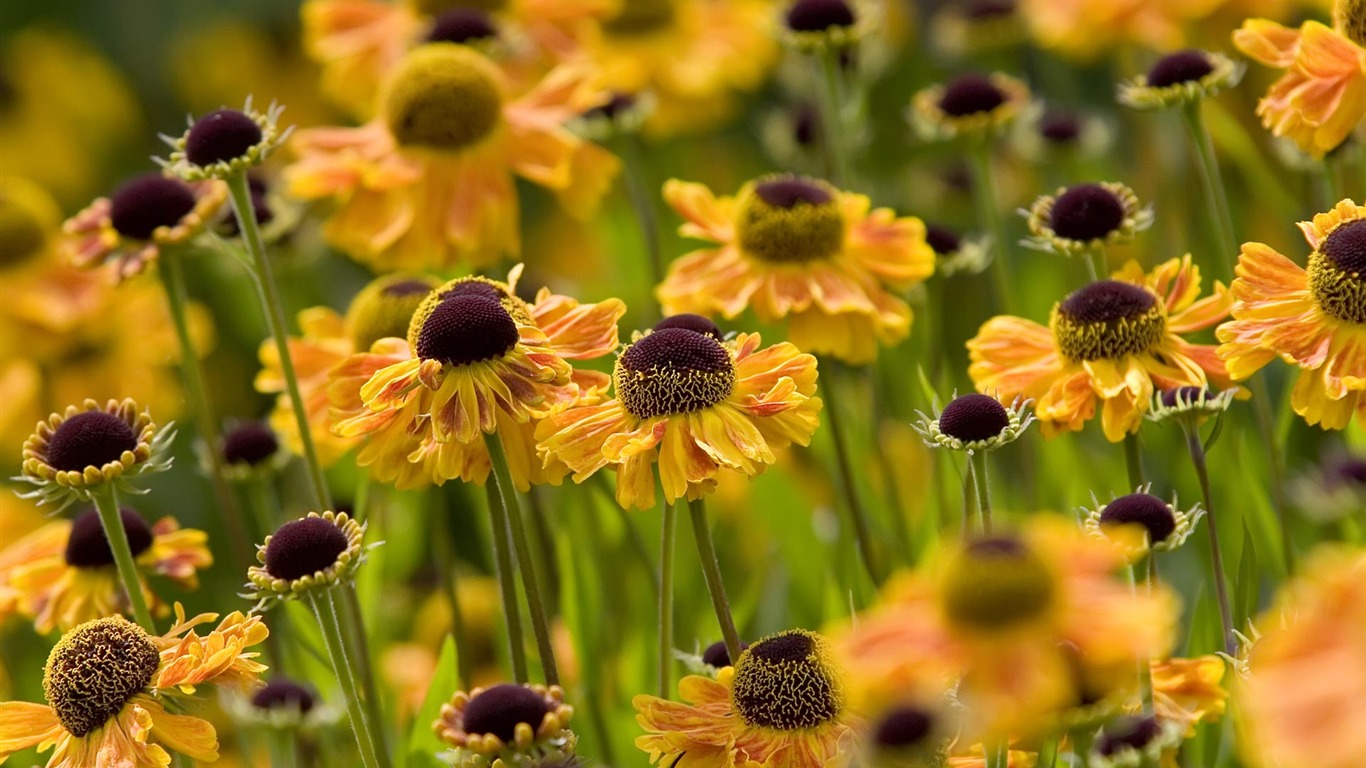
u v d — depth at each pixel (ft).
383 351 3.52
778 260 3.76
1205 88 3.70
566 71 4.03
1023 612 3.11
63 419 3.52
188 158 3.62
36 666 4.05
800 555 3.89
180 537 3.72
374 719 3.60
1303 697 3.04
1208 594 3.62
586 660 3.71
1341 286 3.39
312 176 3.91
